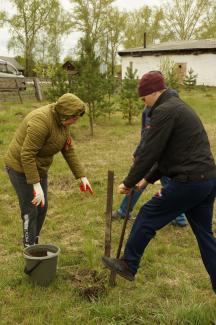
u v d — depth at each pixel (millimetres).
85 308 3508
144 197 6520
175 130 3213
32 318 3389
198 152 3230
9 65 27562
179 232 5270
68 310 3498
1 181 7453
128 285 3914
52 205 6266
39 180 3945
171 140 3248
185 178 3193
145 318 3414
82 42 12602
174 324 3311
